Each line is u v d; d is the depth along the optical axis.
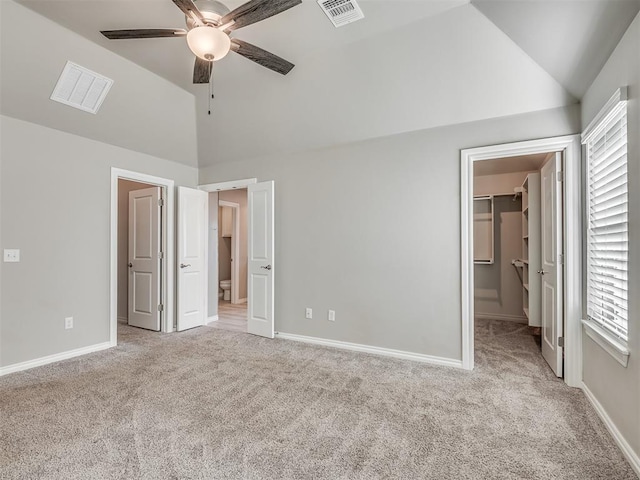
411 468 1.66
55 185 3.23
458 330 3.04
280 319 4.02
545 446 1.84
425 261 3.18
